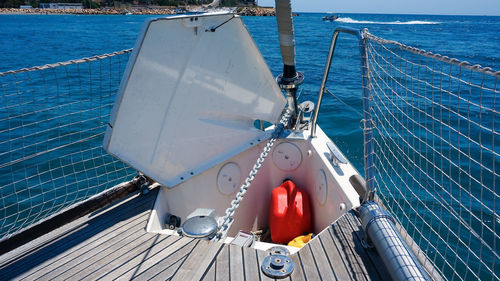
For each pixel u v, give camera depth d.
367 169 1.99
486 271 3.35
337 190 2.63
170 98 2.50
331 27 48.81
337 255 1.93
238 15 2.59
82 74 12.09
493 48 27.98
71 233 2.21
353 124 7.71
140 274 1.85
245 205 3.35
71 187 5.25
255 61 2.89
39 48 24.52
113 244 2.10
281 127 3.29
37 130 7.38
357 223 2.19
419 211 4.03
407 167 4.77
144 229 2.24
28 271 1.90
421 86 7.72
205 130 2.85
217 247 2.04
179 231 2.19
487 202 4.23
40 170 5.79
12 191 5.20
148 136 2.49
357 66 16.11
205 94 2.72
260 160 2.77
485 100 7.96
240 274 1.82
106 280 1.82
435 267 1.80
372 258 1.89
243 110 3.07
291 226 2.99
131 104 2.31
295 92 3.32
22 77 11.95
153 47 2.25
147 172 2.59
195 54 2.50
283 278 1.79
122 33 36.84
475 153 5.29
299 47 23.86
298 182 3.43
